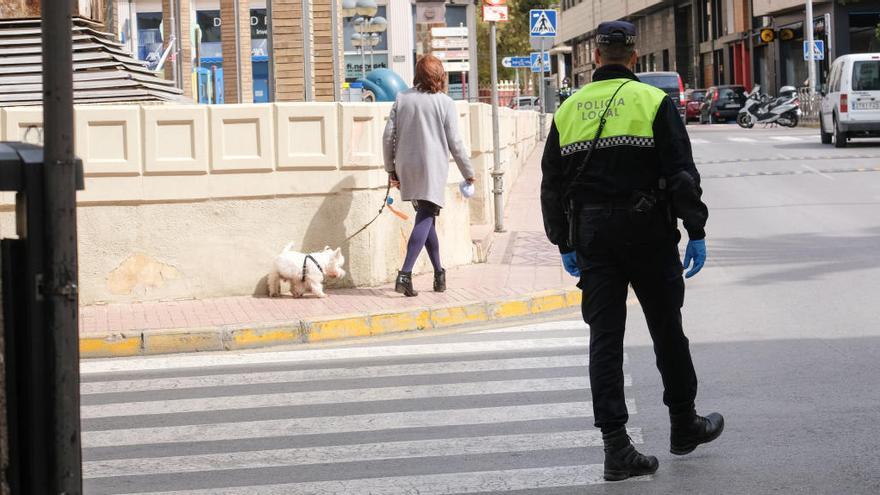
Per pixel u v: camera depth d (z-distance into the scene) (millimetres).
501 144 19188
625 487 5402
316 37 21484
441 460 6004
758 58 62156
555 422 6719
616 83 5520
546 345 9203
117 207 10781
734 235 15727
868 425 6344
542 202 5656
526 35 62844
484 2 15547
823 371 7777
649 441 6188
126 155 10766
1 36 13133
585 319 5609
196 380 8312
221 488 5656
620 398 5523
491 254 13875
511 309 10625
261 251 11070
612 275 5504
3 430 3385
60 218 3346
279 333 9633
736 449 5977
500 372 8219
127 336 9398
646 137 5398
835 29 52062
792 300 10781
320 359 8938
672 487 5371
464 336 9766
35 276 3340
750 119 47188
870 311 10062
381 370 8430
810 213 17594
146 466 6113
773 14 58438
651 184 5445
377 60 41844
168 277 10898
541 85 40688
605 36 5586
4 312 3379
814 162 26391
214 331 9492
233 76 22766
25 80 12898
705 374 7820
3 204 10539
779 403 6930
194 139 10875
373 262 11383
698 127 50375
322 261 10820
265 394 7781
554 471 5719
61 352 3348
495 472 5738
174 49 22953
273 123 11008
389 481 5656
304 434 6680
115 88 12906
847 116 30188
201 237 10938
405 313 10086
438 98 10680
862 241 14547
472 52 45438
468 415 6973
